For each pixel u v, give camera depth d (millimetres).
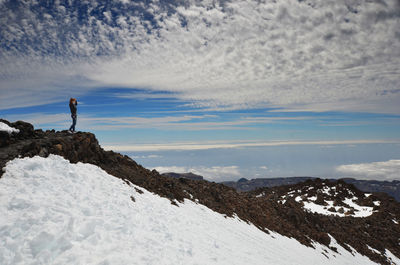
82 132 22141
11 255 8570
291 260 22141
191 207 22844
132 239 11828
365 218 61938
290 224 38250
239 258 16000
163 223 15352
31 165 13789
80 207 12297
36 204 10984
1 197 10922
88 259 9305
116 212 13477
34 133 18719
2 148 15125
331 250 36844
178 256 12203
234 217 27156
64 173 14664
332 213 64812
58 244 9430
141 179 22453
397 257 48906
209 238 16969
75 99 22734
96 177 16734
